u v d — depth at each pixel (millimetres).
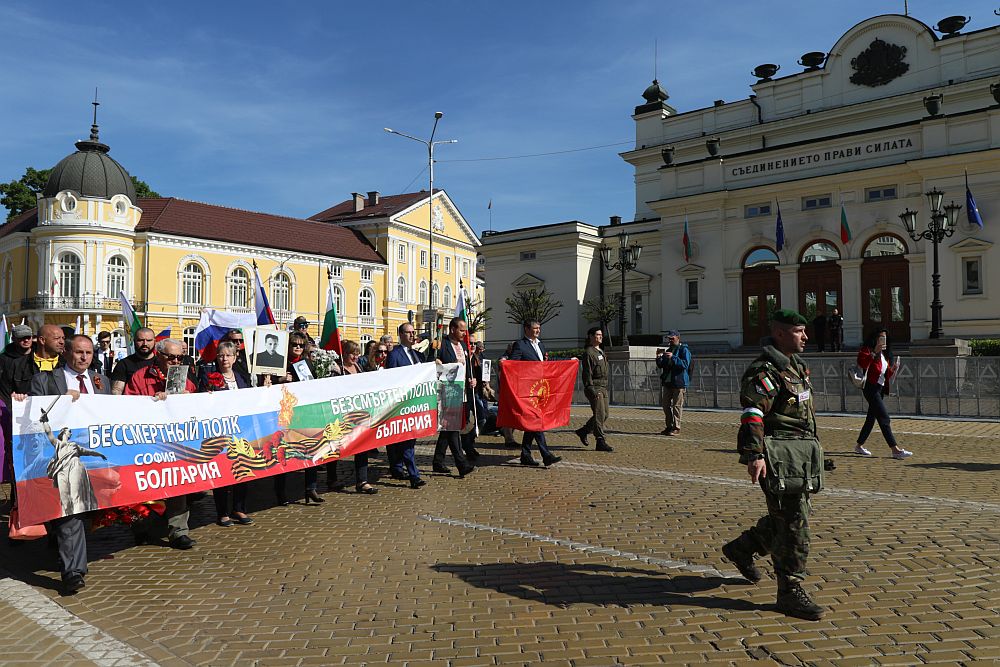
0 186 58531
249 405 7273
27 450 5344
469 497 8484
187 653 4180
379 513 7770
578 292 38000
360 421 8562
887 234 25938
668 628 4379
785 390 4605
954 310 24344
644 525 6922
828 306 27062
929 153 24891
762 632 4277
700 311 29906
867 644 4062
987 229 23766
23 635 4504
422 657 4055
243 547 6527
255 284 12062
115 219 47469
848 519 6977
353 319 58000
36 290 48844
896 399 17031
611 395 22047
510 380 10281
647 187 44125
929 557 5680
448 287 69375
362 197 66875
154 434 6281
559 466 10516
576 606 4797
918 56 35000
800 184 27359
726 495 8297
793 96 38969
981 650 3939
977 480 8992
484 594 5086
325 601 5031
